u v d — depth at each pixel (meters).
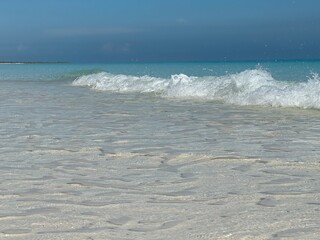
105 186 3.72
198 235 2.62
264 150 5.03
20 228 2.78
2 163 4.62
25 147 5.43
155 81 15.31
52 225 2.82
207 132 6.32
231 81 11.65
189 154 4.89
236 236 2.60
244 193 3.46
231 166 4.35
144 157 4.81
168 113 8.58
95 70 29.41
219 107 9.47
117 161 4.65
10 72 35.34
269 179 3.86
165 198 3.36
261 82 11.09
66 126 7.09
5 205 3.24
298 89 9.49
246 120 7.45
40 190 3.62
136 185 3.74
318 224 2.75
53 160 4.72
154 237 2.60
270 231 2.66
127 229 2.74
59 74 29.25
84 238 2.60
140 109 9.33
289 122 7.14
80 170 4.29
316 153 4.82
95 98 12.27
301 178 3.87
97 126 7.04
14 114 8.74
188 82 12.81
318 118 7.52
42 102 11.22
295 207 3.09
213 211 3.04
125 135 6.17
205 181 3.83
